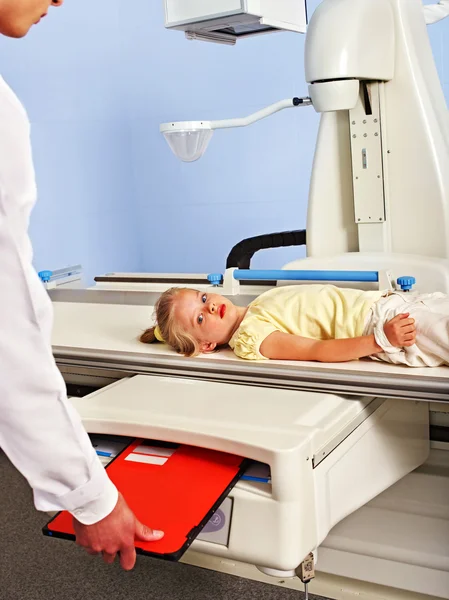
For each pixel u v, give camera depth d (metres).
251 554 1.03
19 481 2.22
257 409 1.15
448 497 1.44
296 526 1.01
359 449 1.20
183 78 3.65
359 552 1.41
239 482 1.05
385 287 1.51
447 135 1.75
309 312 1.38
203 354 1.42
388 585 1.40
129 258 3.86
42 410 0.80
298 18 1.90
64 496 0.85
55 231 3.38
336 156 1.78
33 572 1.74
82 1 3.50
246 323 1.37
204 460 1.09
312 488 1.04
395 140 1.68
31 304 0.77
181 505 0.98
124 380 1.36
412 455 1.39
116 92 3.75
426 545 1.37
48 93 3.33
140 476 1.07
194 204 3.77
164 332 1.43
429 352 1.23
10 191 0.74
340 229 1.81
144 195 3.88
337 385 1.20
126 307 1.82
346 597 1.47
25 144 0.76
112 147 3.72
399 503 1.46
